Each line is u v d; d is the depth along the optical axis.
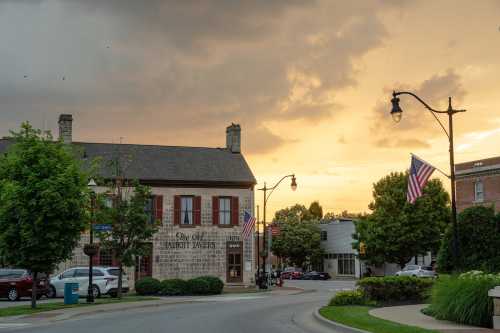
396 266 73.12
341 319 19.09
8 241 26.03
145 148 49.44
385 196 62.66
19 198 25.66
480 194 59.19
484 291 17.42
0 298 34.72
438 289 19.72
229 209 47.84
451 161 24.38
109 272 36.84
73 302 29.02
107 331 17.42
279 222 86.44
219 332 17.03
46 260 26.14
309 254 84.62
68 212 26.22
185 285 38.22
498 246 27.20
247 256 47.50
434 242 61.56
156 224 35.50
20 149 26.81
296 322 20.09
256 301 31.70
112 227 33.84
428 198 61.84
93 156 47.03
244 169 49.12
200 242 46.69
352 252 77.12
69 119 48.00
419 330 15.61
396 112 24.48
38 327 19.00
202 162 48.97
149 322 20.19
